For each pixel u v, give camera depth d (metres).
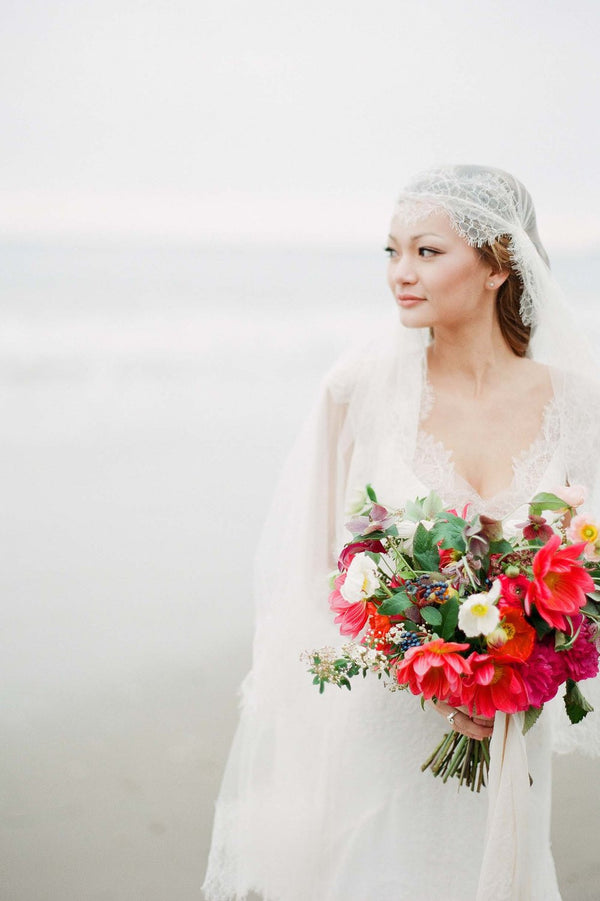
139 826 3.24
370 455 2.29
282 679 2.29
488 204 2.06
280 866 2.28
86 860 3.03
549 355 2.29
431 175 2.09
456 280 2.09
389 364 2.29
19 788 3.48
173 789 3.49
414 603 1.77
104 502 7.04
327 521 2.32
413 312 2.13
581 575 1.69
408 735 2.13
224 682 4.38
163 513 6.83
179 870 2.98
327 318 14.16
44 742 3.82
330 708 2.26
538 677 1.70
